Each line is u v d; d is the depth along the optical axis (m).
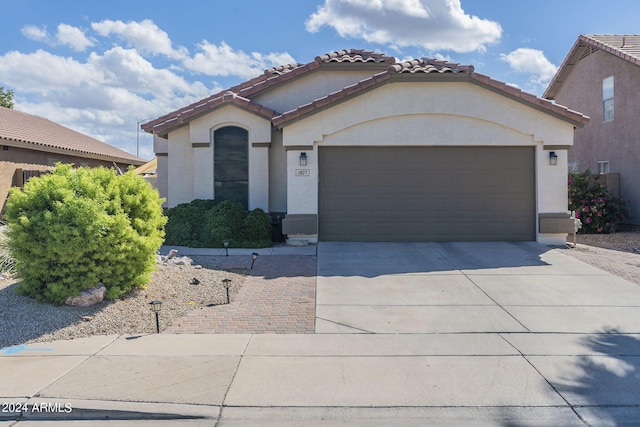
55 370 5.54
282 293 8.77
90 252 7.69
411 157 13.61
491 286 9.15
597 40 19.70
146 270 8.45
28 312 7.24
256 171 15.24
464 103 13.36
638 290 8.86
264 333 6.80
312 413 4.72
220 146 15.36
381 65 16.12
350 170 13.62
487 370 5.59
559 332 6.79
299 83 16.41
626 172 18.53
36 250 7.34
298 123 13.41
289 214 13.43
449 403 4.88
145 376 5.40
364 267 10.73
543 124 13.38
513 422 4.59
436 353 6.07
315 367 5.66
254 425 4.55
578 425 4.54
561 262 11.17
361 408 4.79
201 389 5.11
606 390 5.12
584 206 16.84
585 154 21.30
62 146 24.58
